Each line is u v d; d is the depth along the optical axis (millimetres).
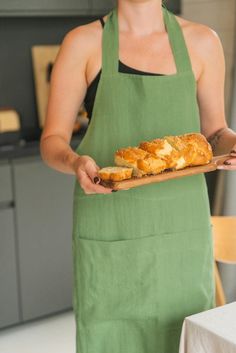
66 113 1796
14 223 3164
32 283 3277
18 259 3209
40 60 3695
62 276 3373
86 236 1806
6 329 3293
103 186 1493
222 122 1885
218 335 1368
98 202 1775
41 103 3715
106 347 1843
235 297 3467
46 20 3697
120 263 1782
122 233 1777
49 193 3242
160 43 1773
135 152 1532
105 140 1772
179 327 1822
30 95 3717
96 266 1800
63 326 3322
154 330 1812
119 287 1801
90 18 3848
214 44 1816
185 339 1463
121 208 1767
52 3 3318
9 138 3295
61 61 1773
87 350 1854
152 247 1773
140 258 1776
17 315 3264
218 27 3641
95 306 1825
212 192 3689
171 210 1773
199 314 1471
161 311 1801
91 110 1816
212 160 1648
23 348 3102
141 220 1768
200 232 1807
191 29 1808
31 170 3170
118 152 1559
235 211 3387
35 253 3256
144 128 1760
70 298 3430
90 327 1838
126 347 1835
